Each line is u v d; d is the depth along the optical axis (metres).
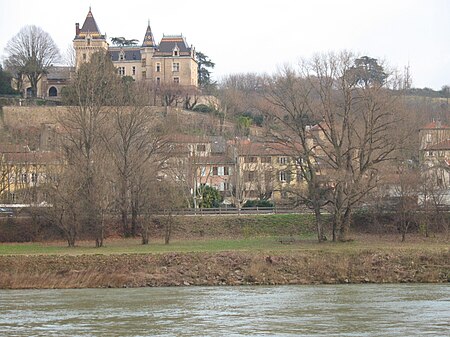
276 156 147.38
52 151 144.38
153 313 67.50
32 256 92.94
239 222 129.50
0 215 128.12
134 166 127.44
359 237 120.56
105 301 75.56
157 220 129.50
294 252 95.25
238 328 60.03
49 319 64.69
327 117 114.75
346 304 71.19
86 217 117.06
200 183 156.88
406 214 122.06
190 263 92.88
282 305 71.25
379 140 115.94
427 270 91.62
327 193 114.50
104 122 134.75
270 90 120.25
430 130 159.88
